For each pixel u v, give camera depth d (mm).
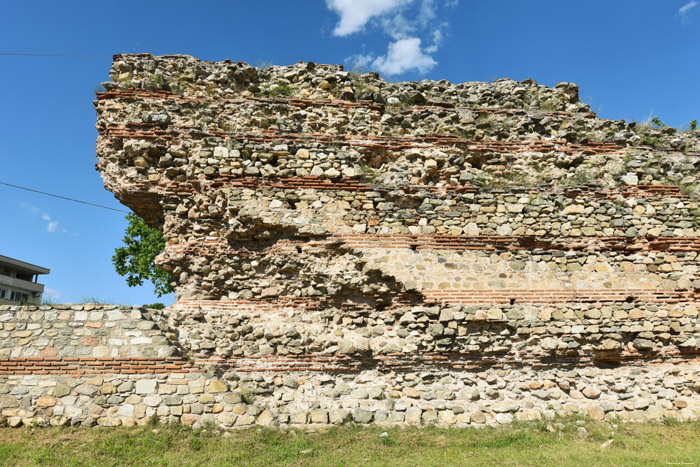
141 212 10953
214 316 9781
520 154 11680
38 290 46719
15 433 8086
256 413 8953
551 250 10688
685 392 10094
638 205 11133
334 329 9922
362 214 10422
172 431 8398
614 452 8211
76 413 8469
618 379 10109
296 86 11812
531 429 9242
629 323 10266
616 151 11938
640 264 10727
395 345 9836
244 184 10305
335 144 11055
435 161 11195
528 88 12852
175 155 10492
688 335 10305
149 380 8836
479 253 10492
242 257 10164
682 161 12016
